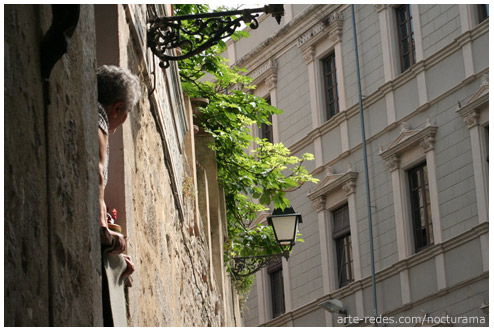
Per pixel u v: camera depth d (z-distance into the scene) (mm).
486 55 26641
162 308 7418
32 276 3297
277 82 35125
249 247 18734
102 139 4715
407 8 30016
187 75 16594
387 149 29281
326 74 33188
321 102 32969
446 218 27125
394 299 28531
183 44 7789
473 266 25938
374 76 30688
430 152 27859
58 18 3615
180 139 10336
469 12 27391
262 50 35719
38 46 3607
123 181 5777
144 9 7469
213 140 15852
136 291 5949
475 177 26375
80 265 3957
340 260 31359
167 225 8336
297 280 32594
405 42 30078
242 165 17453
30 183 3357
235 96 17000
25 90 3396
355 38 31344
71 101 4070
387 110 29922
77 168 4066
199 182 13391
